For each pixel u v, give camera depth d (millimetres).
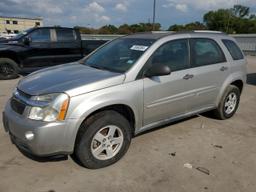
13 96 3566
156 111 3984
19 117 3230
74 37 10273
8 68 9328
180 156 3873
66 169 3473
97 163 3459
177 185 3211
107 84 3418
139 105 3727
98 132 3385
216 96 4969
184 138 4461
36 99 3168
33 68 9633
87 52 10672
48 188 3100
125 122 3613
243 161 3793
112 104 3408
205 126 4996
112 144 3557
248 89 8461
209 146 4211
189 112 4562
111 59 4168
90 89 3275
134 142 4254
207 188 3172
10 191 3031
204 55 4668
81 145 3305
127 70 3680
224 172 3502
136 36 4562
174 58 4195
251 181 3330
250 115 5758
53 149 3119
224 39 5160
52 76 3688
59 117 3086
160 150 4027
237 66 5254
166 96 4039
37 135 3023
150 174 3414
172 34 4293
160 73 3660
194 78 4395
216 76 4805
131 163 3650
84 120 3305
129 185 3189
